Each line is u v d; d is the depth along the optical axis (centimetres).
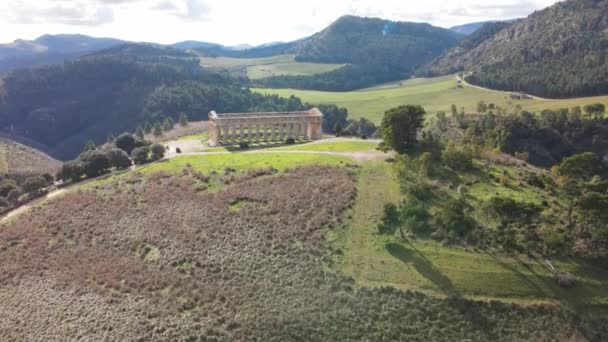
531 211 6669
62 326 5556
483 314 5316
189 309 5669
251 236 7150
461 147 9712
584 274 5722
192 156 11862
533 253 6059
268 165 10200
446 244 6366
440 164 9088
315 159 10450
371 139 13875
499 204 6525
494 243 6275
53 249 7456
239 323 5334
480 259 6022
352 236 6906
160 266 6612
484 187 7894
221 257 6662
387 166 9519
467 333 5147
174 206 8444
